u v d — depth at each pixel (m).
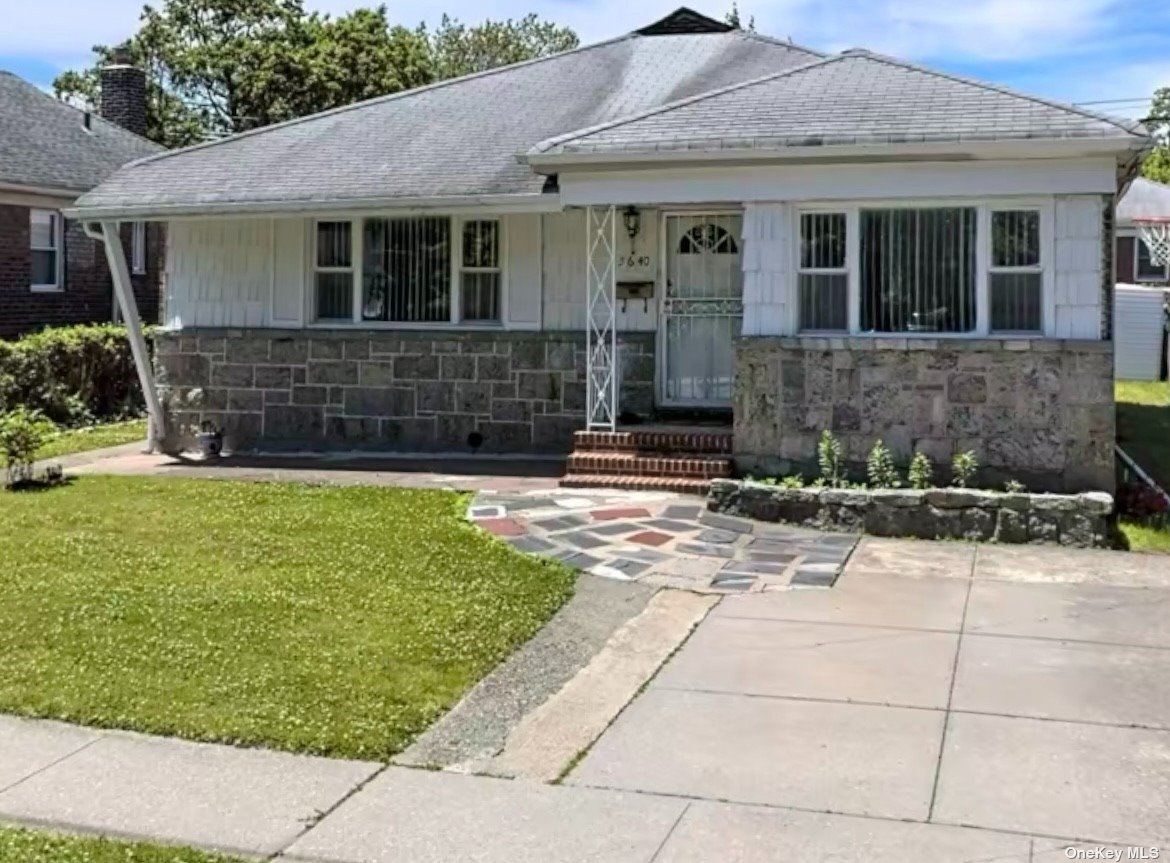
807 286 10.88
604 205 11.45
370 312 14.16
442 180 12.61
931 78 11.36
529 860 4.18
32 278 20.66
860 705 5.76
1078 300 10.14
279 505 10.57
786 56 15.22
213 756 5.13
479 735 5.41
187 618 7.02
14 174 19.58
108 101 26.67
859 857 4.17
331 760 5.10
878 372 10.55
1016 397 10.23
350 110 15.57
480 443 13.68
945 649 6.64
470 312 13.83
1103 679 6.10
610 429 11.92
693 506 10.48
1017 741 5.25
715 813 4.57
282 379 14.30
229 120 39.44
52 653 6.40
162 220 13.90
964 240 10.48
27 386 17.17
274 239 14.32
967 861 4.12
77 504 10.66
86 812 4.59
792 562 8.65
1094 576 8.27
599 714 5.69
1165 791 4.70
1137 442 14.45
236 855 4.23
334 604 7.35
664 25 16.69
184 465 13.29
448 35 48.47
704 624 7.18
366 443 14.05
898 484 10.18
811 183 10.62
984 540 9.39
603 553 8.85
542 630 6.99
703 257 13.05
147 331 16.39
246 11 39.38
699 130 10.80
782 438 10.84
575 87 15.16
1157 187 31.20
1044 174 10.05
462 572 8.18
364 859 4.20
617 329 13.14
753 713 5.67
